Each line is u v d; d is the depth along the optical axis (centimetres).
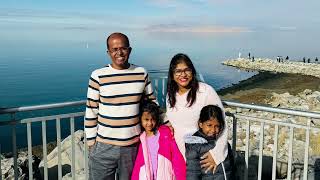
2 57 18338
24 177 594
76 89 5325
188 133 380
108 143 373
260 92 3147
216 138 373
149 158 385
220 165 372
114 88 364
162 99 479
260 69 8388
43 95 4759
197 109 376
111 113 367
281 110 395
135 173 388
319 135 879
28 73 8619
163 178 384
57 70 9819
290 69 7431
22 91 5138
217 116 363
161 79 518
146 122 381
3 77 7469
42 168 681
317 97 1809
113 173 392
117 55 360
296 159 686
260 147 427
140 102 382
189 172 376
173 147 388
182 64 370
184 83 375
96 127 383
